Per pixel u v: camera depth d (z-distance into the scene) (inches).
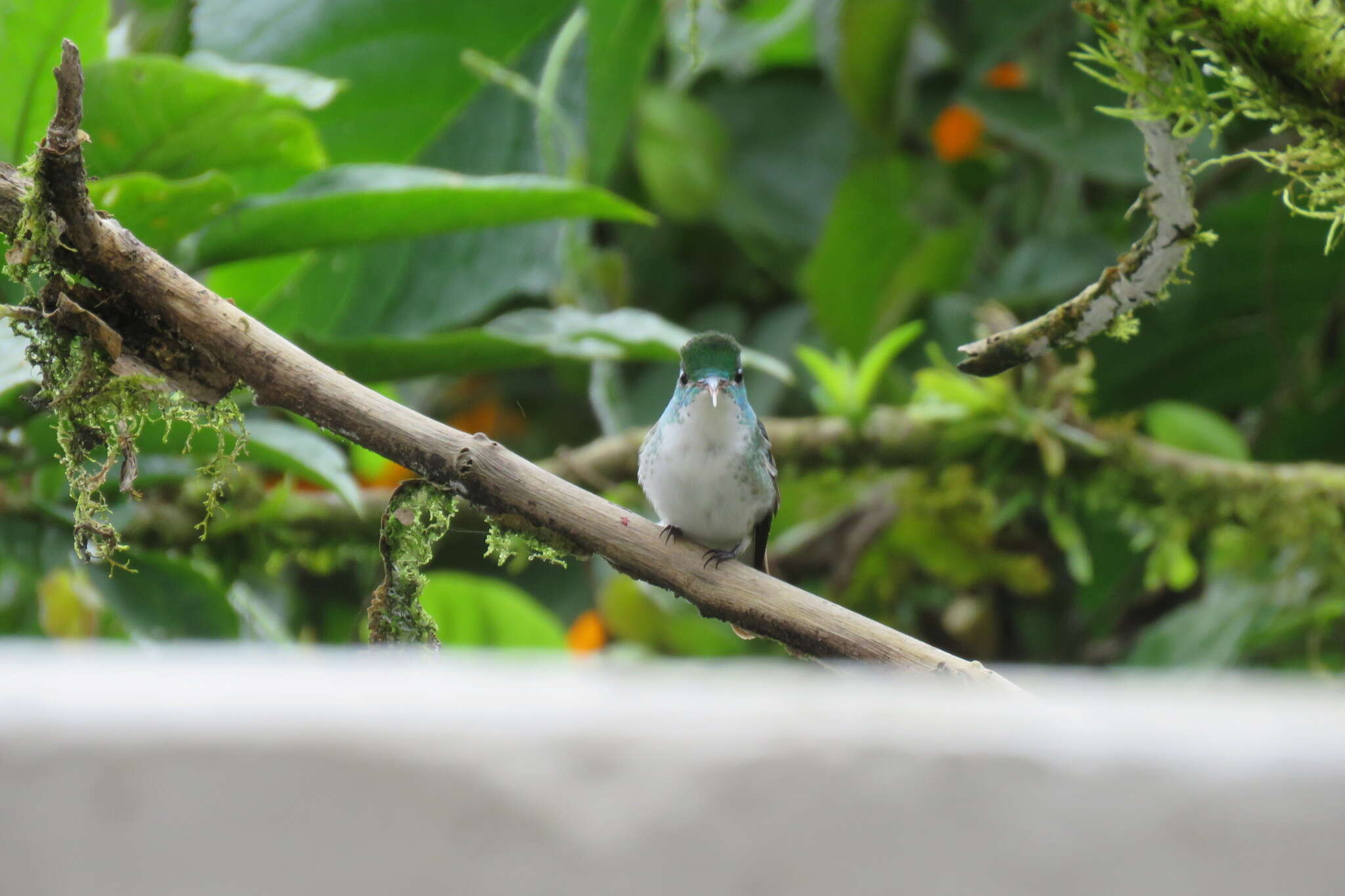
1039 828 39.4
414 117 293.7
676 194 409.7
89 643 265.1
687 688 42.0
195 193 171.3
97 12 173.2
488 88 298.0
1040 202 395.2
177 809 37.2
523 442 410.9
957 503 295.4
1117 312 112.2
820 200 417.1
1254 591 299.3
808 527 326.6
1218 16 100.1
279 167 235.6
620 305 345.4
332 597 341.1
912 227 377.4
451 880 38.6
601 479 277.6
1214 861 39.0
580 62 305.0
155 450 196.9
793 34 474.0
